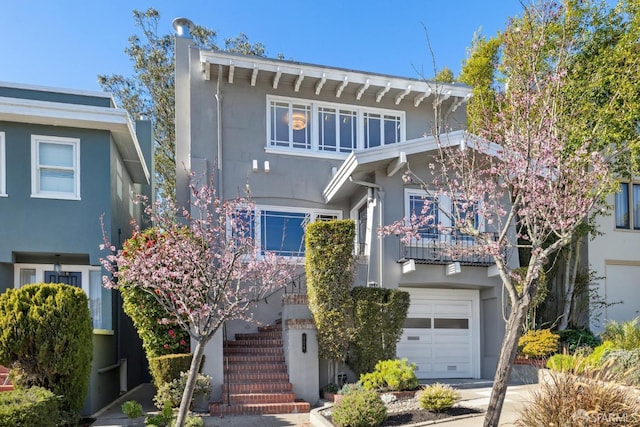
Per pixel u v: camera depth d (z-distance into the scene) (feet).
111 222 42.22
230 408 31.99
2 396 23.39
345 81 49.08
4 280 39.99
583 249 53.83
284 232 43.09
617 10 39.58
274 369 36.73
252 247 25.84
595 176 22.72
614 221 54.90
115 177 44.78
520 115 22.95
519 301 19.40
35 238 40.04
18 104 39.47
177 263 24.56
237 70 47.62
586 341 44.98
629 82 36.24
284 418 30.99
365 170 41.75
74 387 29.17
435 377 43.65
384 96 52.01
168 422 27.32
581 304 50.47
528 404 22.13
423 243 41.60
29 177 40.60
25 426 21.07
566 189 21.89
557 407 19.01
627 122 36.83
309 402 34.60
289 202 48.26
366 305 36.37
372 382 32.89
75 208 41.24
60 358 28.35
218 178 46.29
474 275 42.45
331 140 50.75
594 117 33.04
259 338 41.52
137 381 50.01
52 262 43.27
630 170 42.80
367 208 43.68
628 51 37.45
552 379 21.02
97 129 42.45
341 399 27.14
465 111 53.72
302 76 47.91
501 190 27.27
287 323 36.19
